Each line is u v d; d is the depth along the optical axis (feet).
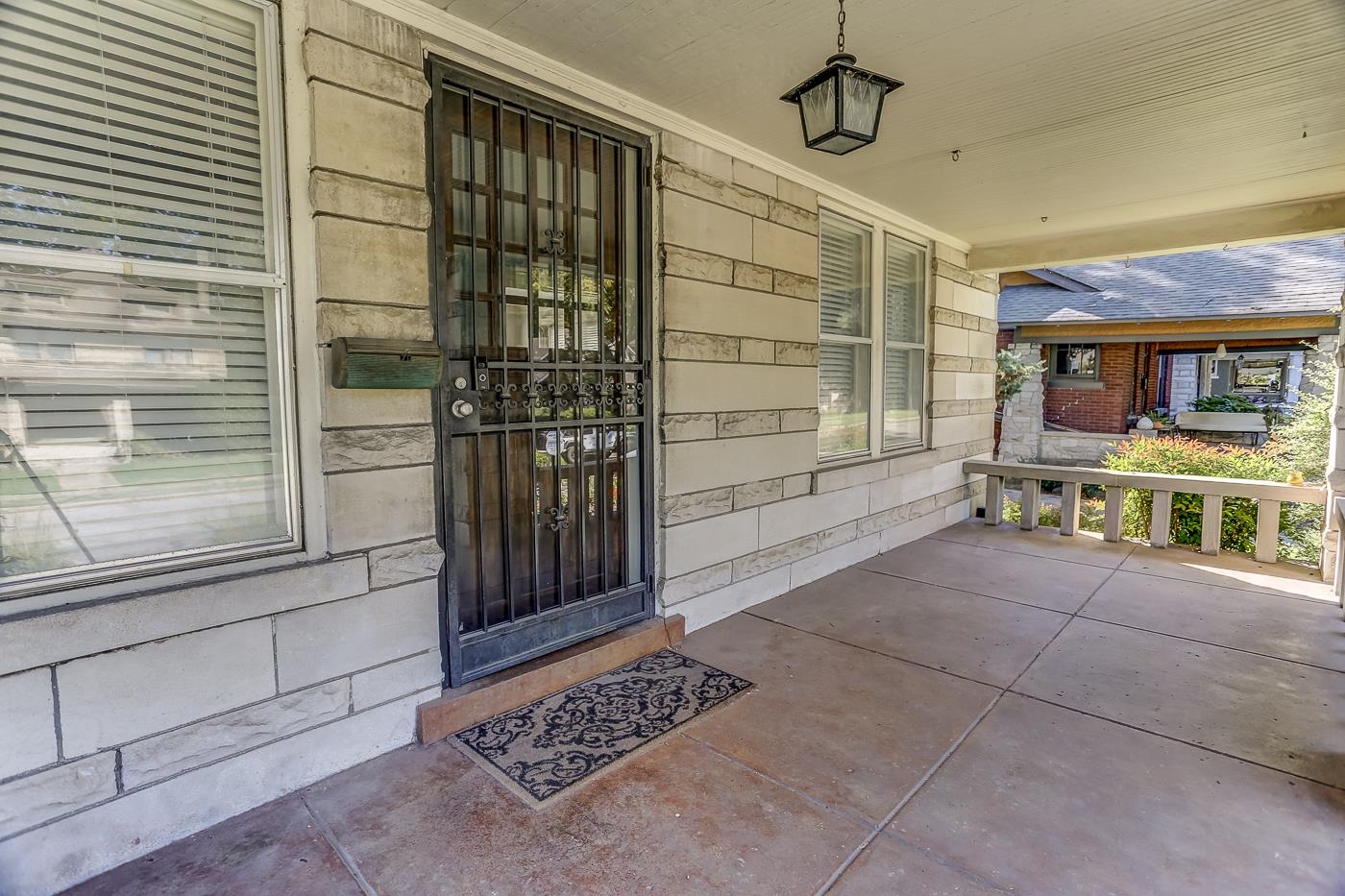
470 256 8.79
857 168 13.41
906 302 17.98
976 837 6.53
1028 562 16.39
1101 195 15.10
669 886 5.91
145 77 6.32
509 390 9.25
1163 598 13.66
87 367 6.18
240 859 6.24
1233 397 34.86
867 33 8.32
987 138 11.75
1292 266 32.19
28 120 5.80
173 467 6.65
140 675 6.19
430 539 8.23
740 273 12.35
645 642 10.80
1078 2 7.60
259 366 7.12
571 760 7.86
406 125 7.73
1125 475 18.19
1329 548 14.71
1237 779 7.48
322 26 7.02
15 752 5.62
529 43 8.67
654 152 10.91
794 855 6.31
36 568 5.98
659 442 11.22
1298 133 11.50
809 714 8.95
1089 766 7.73
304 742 7.29
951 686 9.76
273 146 6.97
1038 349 36.29
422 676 8.29
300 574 7.12
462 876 6.04
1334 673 10.16
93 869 6.02
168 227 6.50
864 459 16.52
